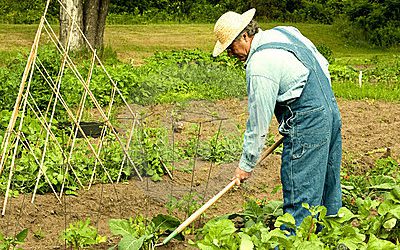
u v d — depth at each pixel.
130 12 33.75
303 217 5.22
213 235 4.84
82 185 7.46
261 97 5.00
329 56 20.50
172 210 6.75
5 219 6.51
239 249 4.71
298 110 5.12
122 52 22.64
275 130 10.95
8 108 9.94
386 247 4.91
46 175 7.16
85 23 18.36
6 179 7.28
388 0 28.17
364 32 28.75
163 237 5.88
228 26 5.14
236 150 8.92
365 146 10.05
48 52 10.24
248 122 5.12
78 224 6.02
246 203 6.86
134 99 12.25
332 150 5.40
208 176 7.88
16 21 29.91
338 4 34.19
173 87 12.92
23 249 5.74
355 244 5.02
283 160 5.26
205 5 34.44
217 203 7.21
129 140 7.95
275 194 7.67
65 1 17.92
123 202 7.11
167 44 25.61
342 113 12.77
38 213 6.71
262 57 5.04
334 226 5.05
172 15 33.66
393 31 28.14
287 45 5.12
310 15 34.28
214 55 5.22
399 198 5.75
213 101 12.69
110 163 7.96
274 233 4.78
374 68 19.77
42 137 8.09
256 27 5.18
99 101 12.14
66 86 11.74
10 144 7.75
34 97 9.91
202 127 10.55
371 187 6.32
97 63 17.77
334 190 5.53
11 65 12.66
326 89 5.20
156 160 7.96
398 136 10.80
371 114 12.74
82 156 7.98
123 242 5.38
